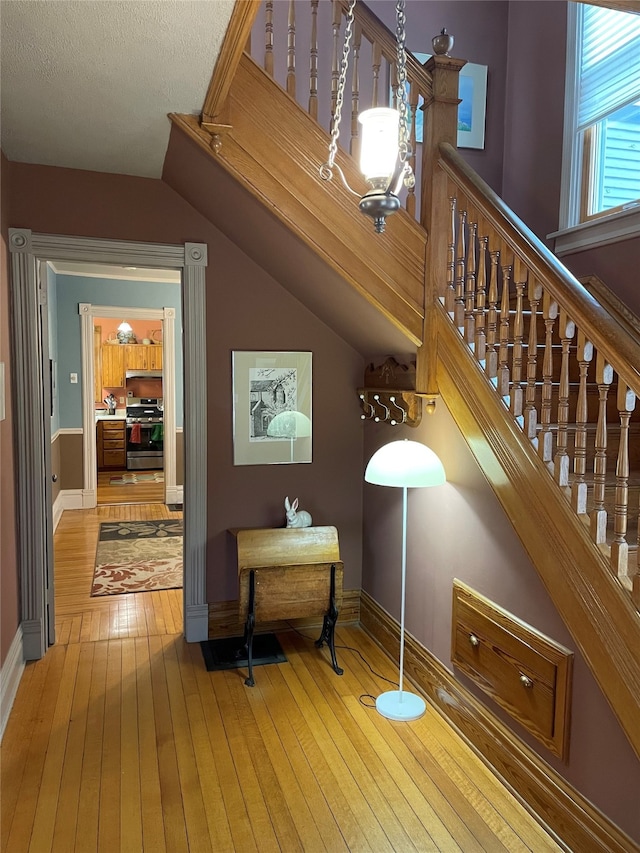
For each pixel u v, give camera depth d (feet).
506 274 7.58
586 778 6.27
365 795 7.27
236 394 11.50
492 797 7.29
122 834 6.57
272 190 8.38
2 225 9.32
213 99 7.43
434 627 9.39
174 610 12.94
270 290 11.57
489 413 7.77
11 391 10.04
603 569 6.00
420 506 9.82
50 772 7.57
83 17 5.70
